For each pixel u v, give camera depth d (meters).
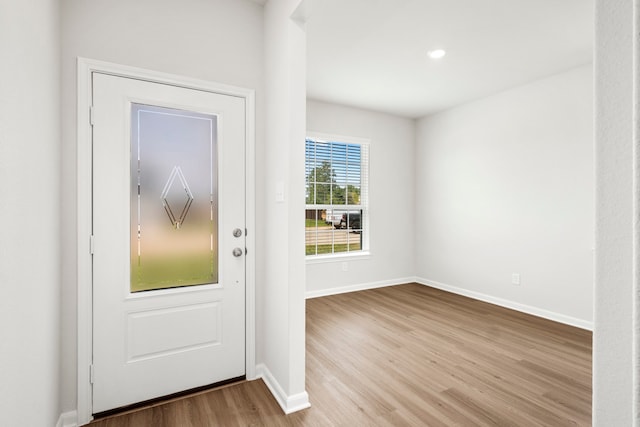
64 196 1.70
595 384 0.46
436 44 2.79
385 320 3.40
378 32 2.58
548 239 3.43
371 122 4.70
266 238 2.21
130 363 1.86
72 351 1.72
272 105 2.11
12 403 1.07
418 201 5.09
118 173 1.83
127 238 1.85
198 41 2.04
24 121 1.18
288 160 1.88
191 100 2.02
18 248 1.12
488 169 4.05
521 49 2.85
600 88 0.46
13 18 1.08
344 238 4.66
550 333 3.04
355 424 1.75
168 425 1.73
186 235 2.03
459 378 2.23
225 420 1.77
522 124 3.67
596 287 0.46
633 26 0.41
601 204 0.46
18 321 1.12
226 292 2.13
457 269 4.47
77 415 1.72
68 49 1.71
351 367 2.38
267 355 2.19
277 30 2.03
